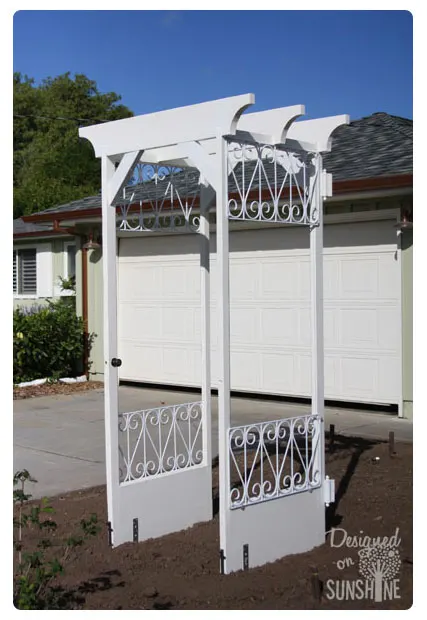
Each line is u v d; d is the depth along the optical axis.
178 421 9.88
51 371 13.42
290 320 10.82
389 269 9.74
